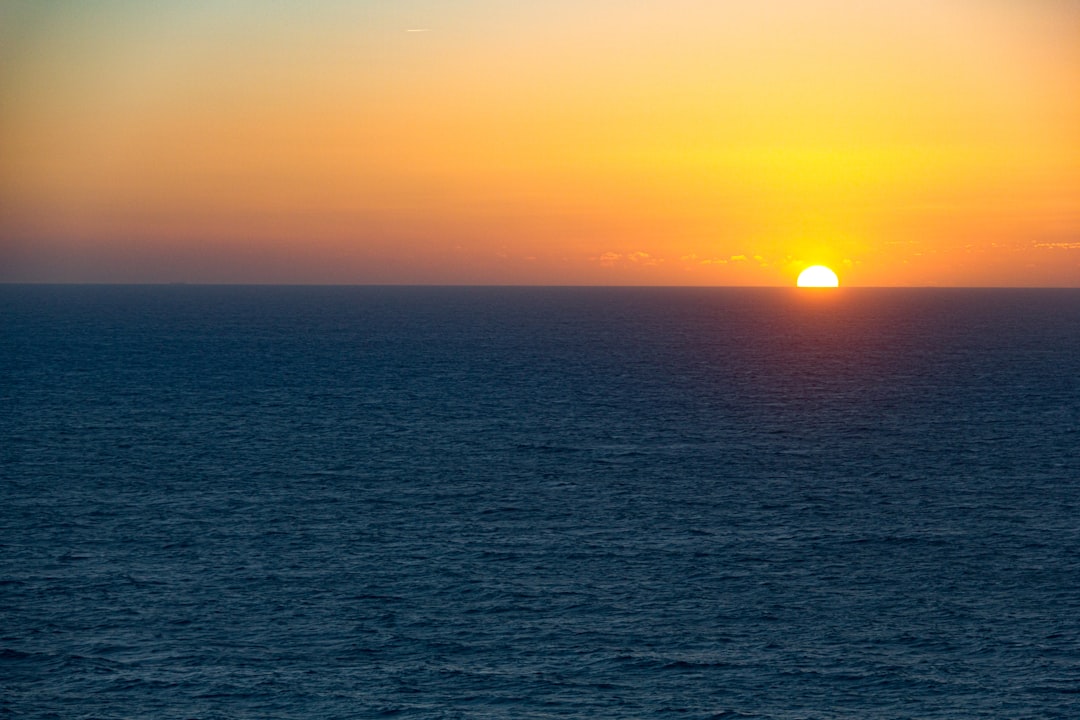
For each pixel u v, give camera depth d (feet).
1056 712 120.37
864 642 140.05
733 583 161.89
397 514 199.41
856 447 267.39
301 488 219.20
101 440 269.03
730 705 122.31
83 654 134.92
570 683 127.95
